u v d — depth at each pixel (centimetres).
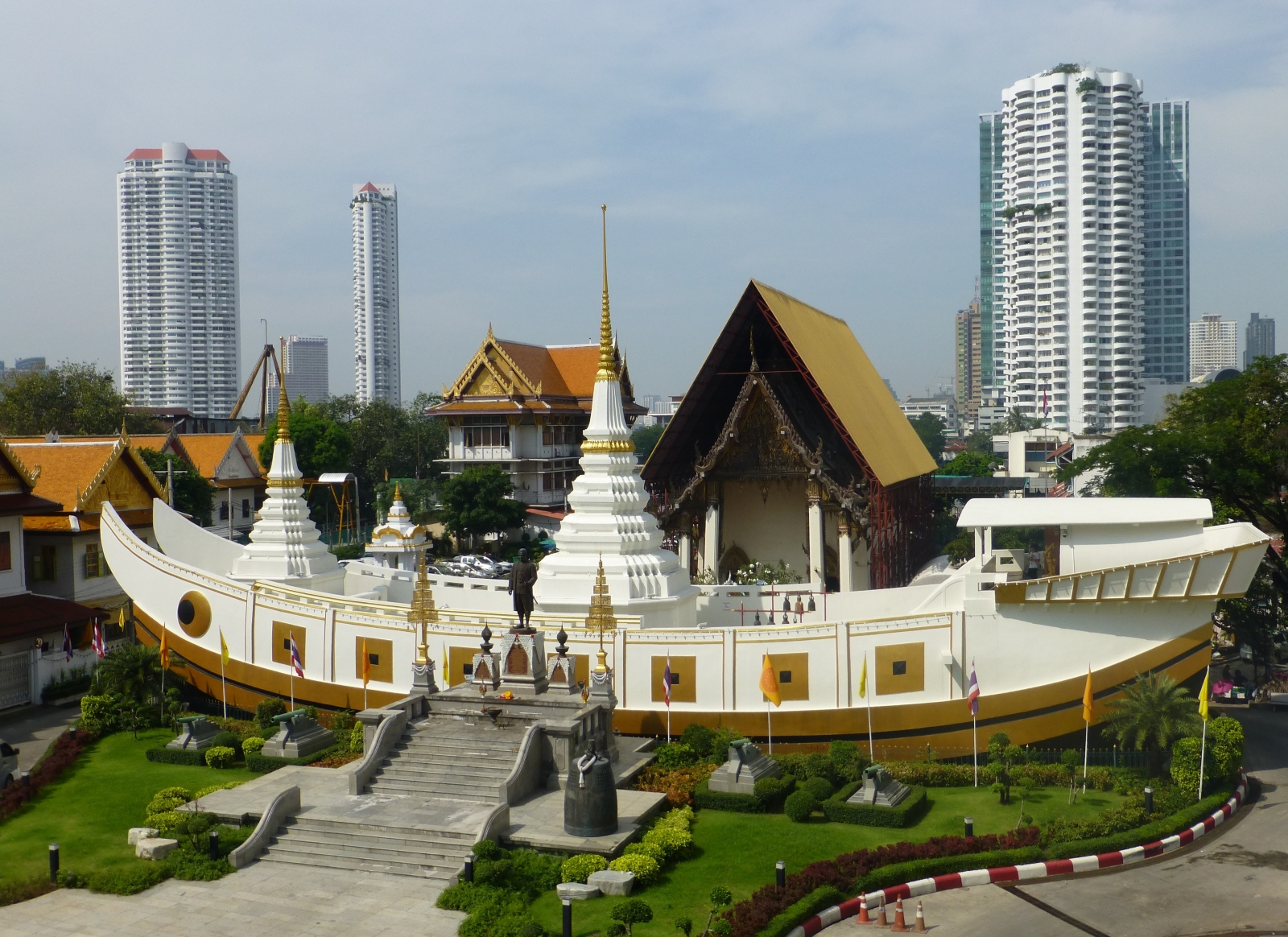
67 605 5553
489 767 3434
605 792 3039
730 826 3231
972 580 3959
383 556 8138
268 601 4566
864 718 3875
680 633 4012
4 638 4997
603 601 4028
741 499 7162
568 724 3444
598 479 4794
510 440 11200
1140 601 3731
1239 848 3166
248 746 3941
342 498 11731
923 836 3131
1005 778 3466
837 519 6994
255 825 3231
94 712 4369
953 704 3838
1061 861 3006
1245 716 4809
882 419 7231
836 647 3897
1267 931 2608
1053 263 17162
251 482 9962
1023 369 17738
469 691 3819
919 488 7644
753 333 6344
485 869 2806
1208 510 3862
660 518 6750
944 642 3850
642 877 2812
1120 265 16950
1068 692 3791
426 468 14350
